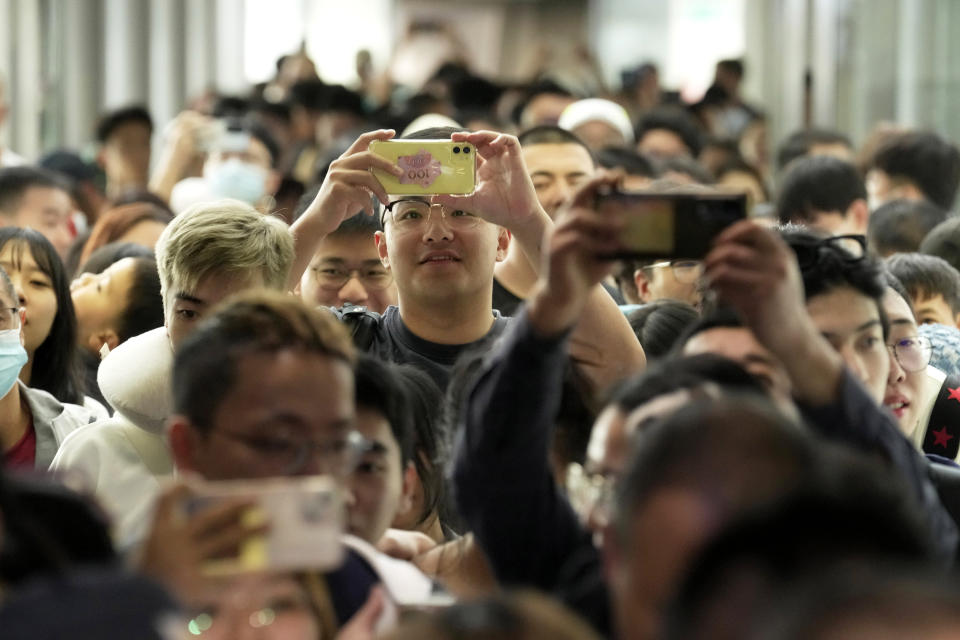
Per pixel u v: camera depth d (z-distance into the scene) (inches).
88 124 1112.8
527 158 406.6
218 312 181.6
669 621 120.3
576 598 175.3
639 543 132.5
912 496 164.2
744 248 169.3
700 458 132.6
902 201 447.5
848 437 173.2
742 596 115.0
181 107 1238.3
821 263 208.8
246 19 1627.7
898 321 251.4
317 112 940.0
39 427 299.6
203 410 174.6
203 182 564.7
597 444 167.9
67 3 1097.4
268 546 146.9
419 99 856.3
